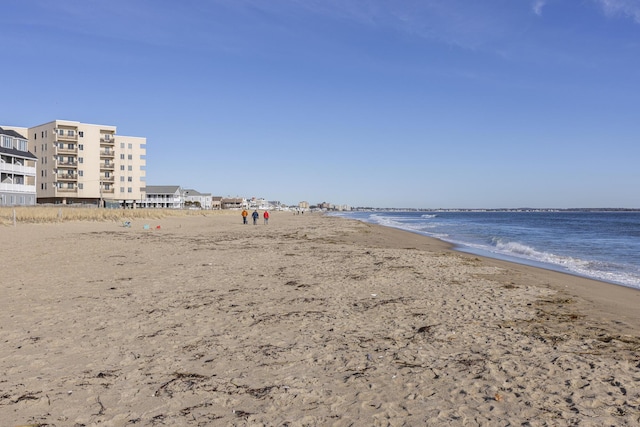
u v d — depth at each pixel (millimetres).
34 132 90188
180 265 15570
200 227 46062
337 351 6465
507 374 5609
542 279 14500
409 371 5676
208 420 4270
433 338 7211
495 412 4520
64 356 6031
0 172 56375
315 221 74812
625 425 4250
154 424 4172
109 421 4211
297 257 18859
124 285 11469
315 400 4777
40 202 89062
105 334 7090
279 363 5934
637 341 7254
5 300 9438
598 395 4969
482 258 21031
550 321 8578
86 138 88750
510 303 10203
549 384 5285
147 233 33125
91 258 16969
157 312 8633
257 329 7586
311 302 9859
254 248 22891
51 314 8312
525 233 46156
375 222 77250
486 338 7242
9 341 6633
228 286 11633
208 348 6508
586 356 6379
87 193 88875
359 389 5094
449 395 4945
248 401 4727
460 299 10516
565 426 4219
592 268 18688
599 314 9398
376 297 10578
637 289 13438
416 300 10289
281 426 4176
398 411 4535
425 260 18531
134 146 95938
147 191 128875
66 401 4637
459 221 91125
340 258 18750
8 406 4488
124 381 5199
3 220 36156
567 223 78125
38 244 21734
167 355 6152
